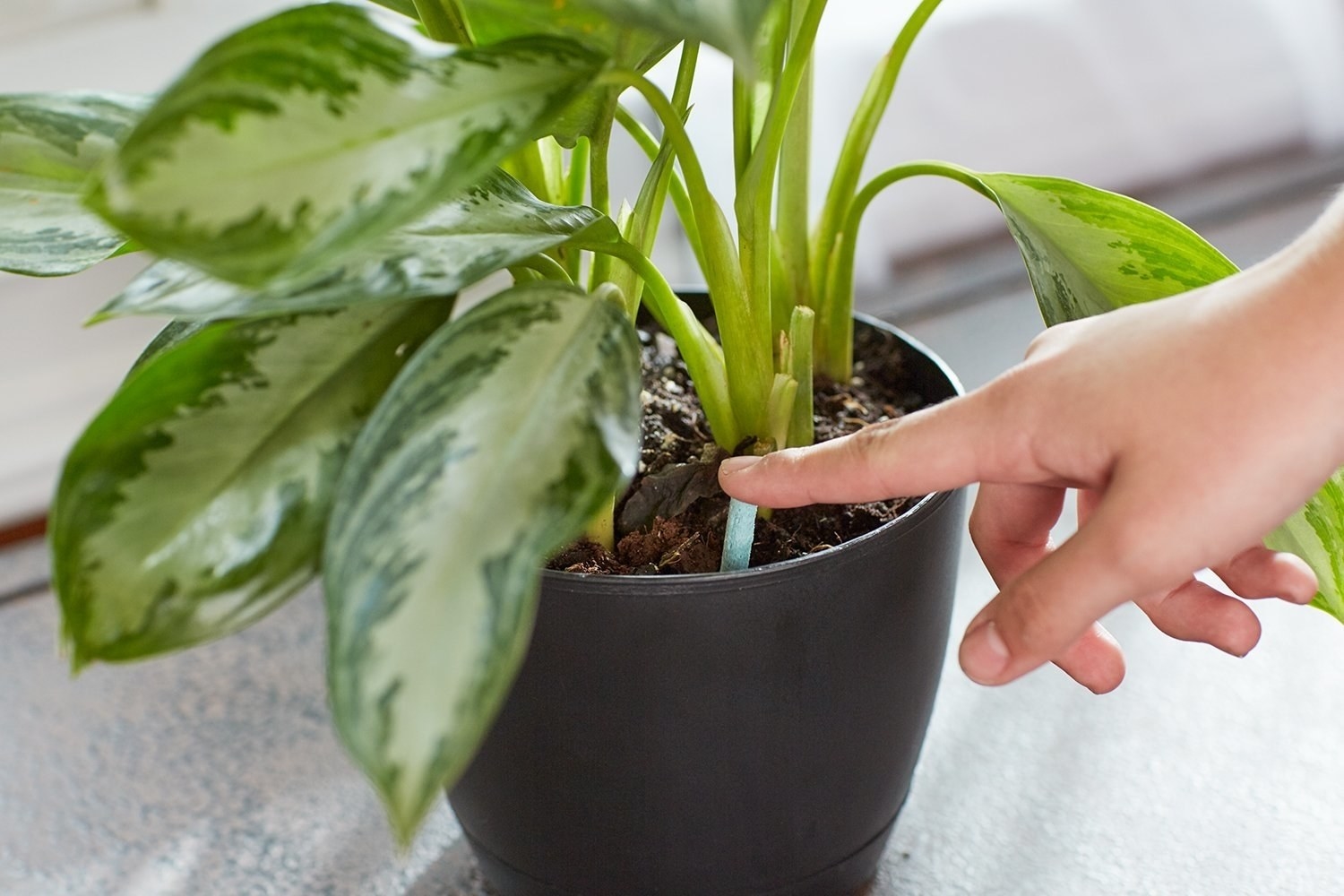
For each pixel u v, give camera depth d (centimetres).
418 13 68
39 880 80
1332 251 59
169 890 79
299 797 84
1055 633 59
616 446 57
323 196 53
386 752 53
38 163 65
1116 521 59
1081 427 60
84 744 88
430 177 54
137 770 86
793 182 76
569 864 71
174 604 57
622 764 68
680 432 75
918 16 74
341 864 80
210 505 58
